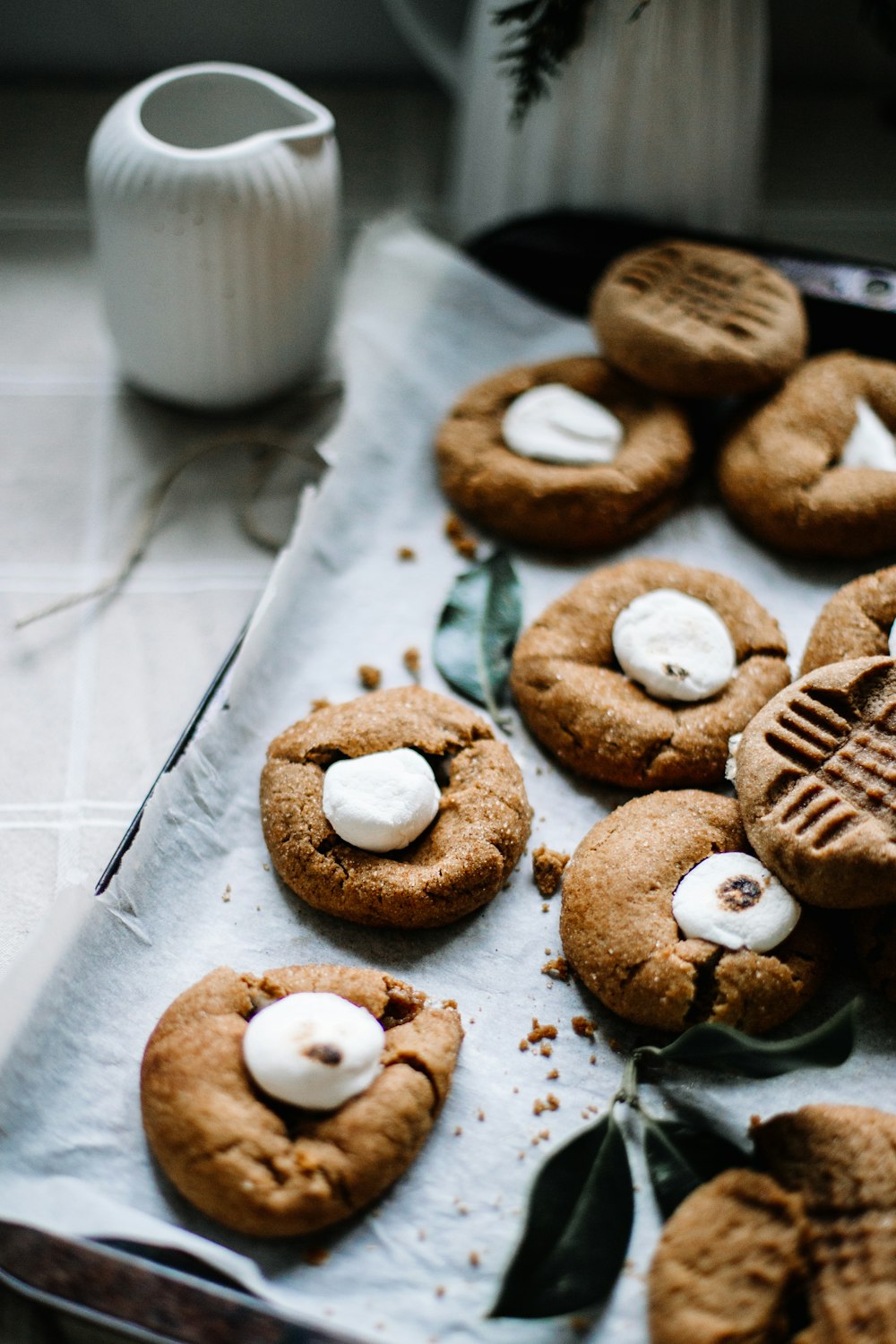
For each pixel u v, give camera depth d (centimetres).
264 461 58
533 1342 41
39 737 51
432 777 48
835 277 57
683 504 56
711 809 47
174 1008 44
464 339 60
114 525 56
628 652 50
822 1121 42
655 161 58
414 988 46
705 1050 43
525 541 55
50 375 60
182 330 56
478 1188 43
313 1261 42
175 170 53
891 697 47
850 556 54
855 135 68
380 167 67
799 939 45
